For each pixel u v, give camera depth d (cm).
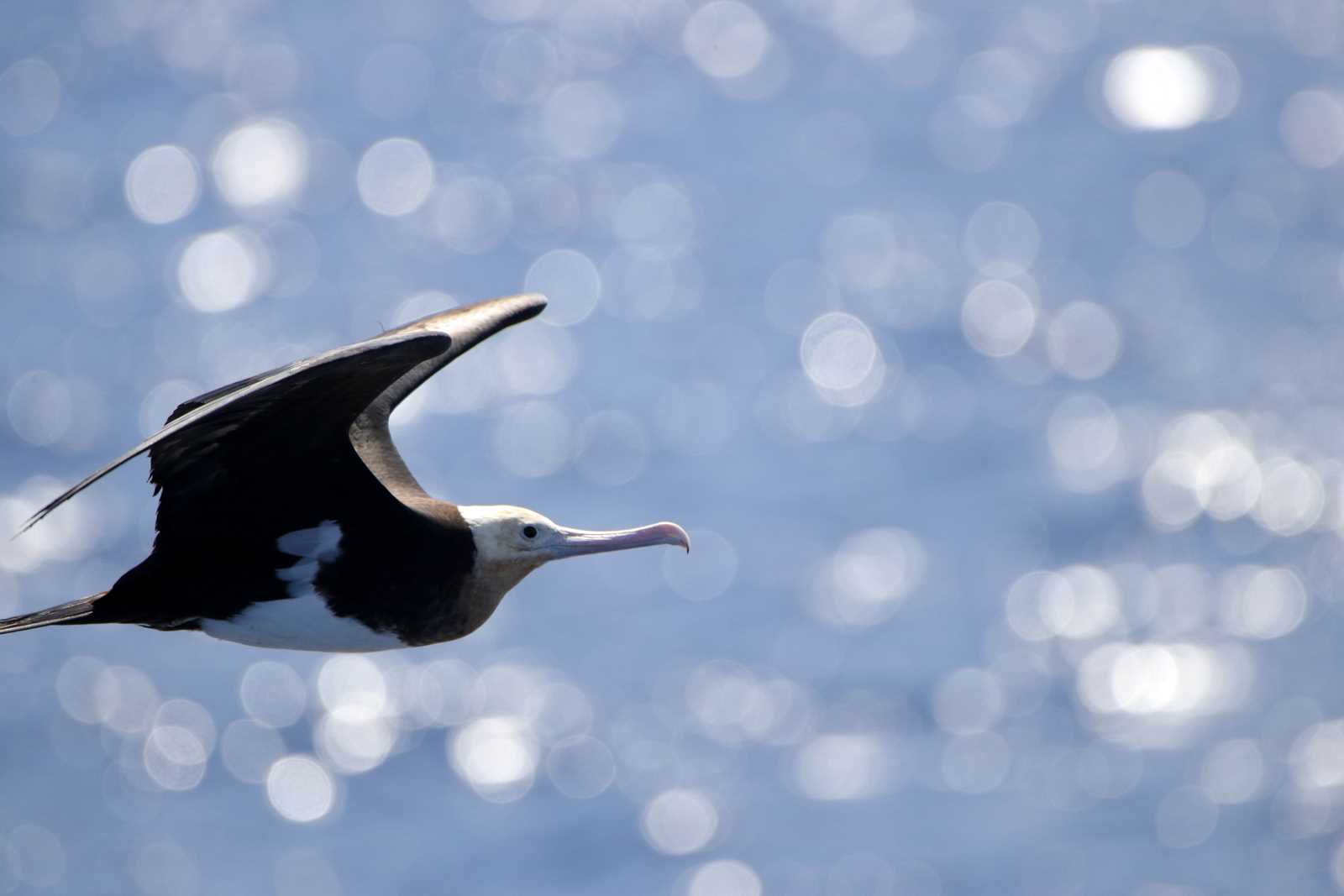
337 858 2017
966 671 2350
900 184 4275
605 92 4997
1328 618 2472
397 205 4216
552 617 2409
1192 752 2208
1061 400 3133
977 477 2873
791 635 2408
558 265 3853
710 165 4459
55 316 3534
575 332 3422
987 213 4053
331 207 4206
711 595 2494
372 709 2223
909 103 4881
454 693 2255
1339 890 1997
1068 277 3678
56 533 2647
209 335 3522
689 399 3127
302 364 827
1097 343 3366
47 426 3055
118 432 3075
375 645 1015
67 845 2028
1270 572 2572
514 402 3073
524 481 2852
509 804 2094
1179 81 4916
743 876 1997
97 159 4475
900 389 3203
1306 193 4144
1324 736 2223
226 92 4975
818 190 4238
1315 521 2709
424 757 2177
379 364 874
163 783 2142
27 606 2488
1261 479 2825
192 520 956
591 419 3036
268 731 2205
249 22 5441
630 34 5484
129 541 2650
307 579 978
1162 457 2923
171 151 4509
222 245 3934
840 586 2528
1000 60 5169
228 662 2309
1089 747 2227
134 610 970
